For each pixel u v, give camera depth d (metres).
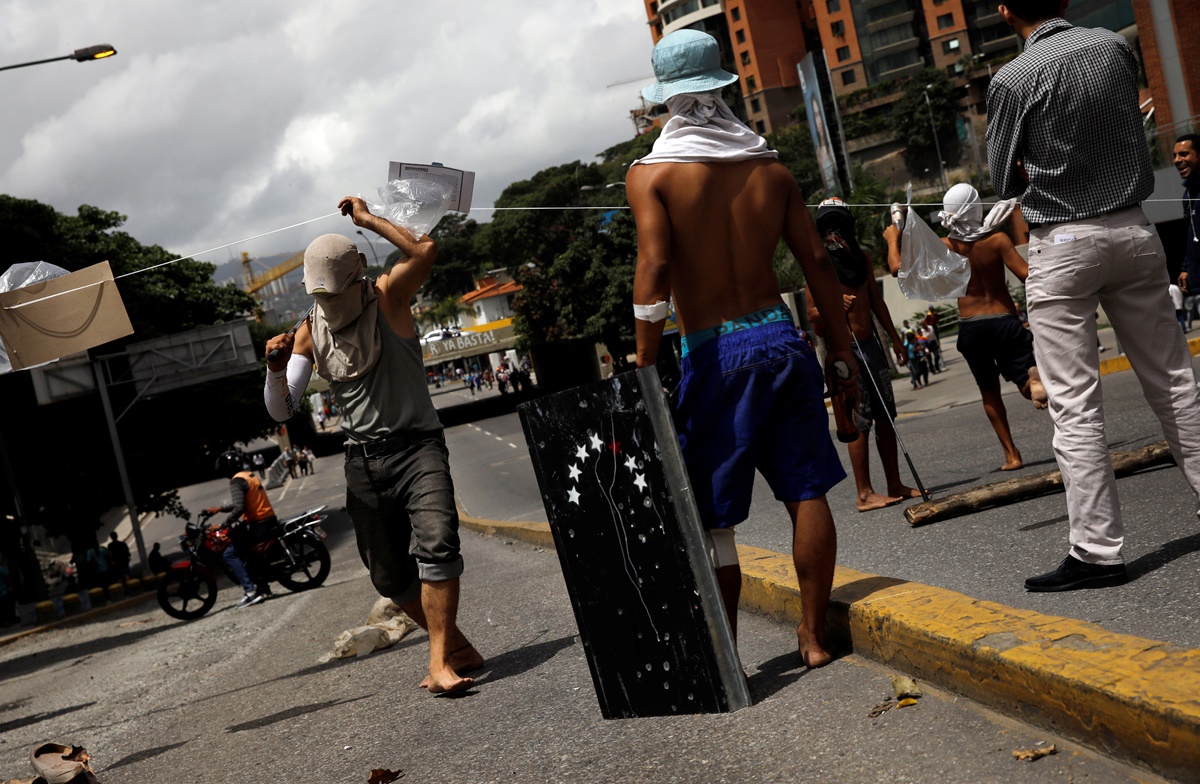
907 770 2.46
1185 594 3.19
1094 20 31.81
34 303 5.14
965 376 23.98
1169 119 28.83
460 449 45.09
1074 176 3.47
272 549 13.08
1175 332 3.59
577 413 3.31
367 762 3.62
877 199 42.22
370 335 4.52
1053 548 4.18
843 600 3.52
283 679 5.87
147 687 7.32
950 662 2.87
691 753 2.90
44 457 28.64
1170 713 2.14
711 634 3.13
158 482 31.14
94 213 33.53
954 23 94.31
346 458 4.72
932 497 6.40
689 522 3.14
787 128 88.50
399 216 4.56
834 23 97.81
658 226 3.19
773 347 3.24
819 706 3.01
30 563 23.61
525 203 94.50
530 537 9.82
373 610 6.55
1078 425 3.51
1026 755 2.38
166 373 26.70
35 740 6.10
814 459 3.33
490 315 132.25
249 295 38.94
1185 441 3.63
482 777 3.14
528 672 4.37
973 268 6.69
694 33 3.29
